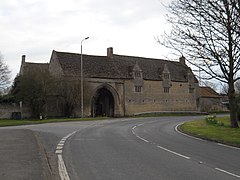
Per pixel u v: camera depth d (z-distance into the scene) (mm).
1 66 63688
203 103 86625
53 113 57312
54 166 10648
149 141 18953
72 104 57719
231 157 12930
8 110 54312
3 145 14602
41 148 13711
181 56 22766
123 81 67438
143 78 71062
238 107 37969
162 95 74500
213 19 20891
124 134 23609
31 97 54406
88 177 8961
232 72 23125
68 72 59531
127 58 73125
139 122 40406
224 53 21938
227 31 21031
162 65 78375
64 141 18266
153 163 11250
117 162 11414
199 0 21078
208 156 13125
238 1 19016
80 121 43375
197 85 83188
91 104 61531
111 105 67625
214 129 27141
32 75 54656
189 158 12500
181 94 78688
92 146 16062
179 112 74250
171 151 14508
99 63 66750
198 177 9000
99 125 34312
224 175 9312
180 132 26297
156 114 69312
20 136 18531
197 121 40094
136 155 13133
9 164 10086
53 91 56000
